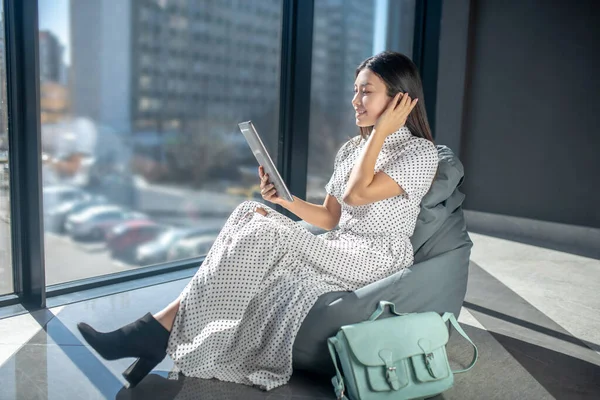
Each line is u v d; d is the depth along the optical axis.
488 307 2.67
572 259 3.67
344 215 2.02
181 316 1.69
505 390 1.82
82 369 1.84
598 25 3.92
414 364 1.66
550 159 4.23
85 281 2.70
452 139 4.68
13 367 1.84
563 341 2.27
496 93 4.47
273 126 3.47
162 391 1.71
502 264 3.50
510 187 4.46
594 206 4.04
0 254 2.38
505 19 4.37
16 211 2.37
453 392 1.79
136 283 2.80
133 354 1.66
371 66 1.87
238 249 1.71
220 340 1.73
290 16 3.15
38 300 2.40
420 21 4.26
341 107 3.84
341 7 3.72
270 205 3.49
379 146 1.81
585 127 4.04
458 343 2.21
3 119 2.30
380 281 1.82
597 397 1.80
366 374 1.61
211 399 1.67
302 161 3.31
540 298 2.83
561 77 4.12
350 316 1.72
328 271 1.84
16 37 2.23
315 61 3.62
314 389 1.77
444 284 1.95
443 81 4.68
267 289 1.79
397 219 1.90
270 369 1.79
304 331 1.75
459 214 2.15
